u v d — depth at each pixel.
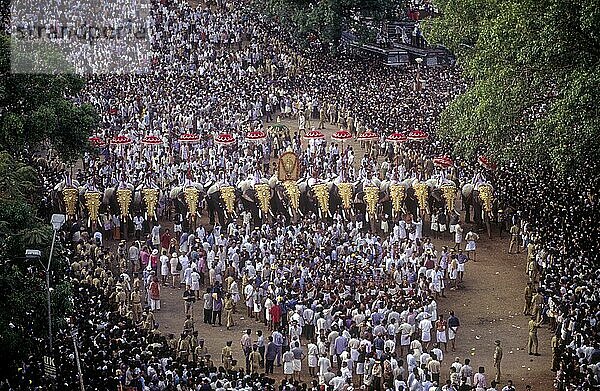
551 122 95.50
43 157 128.25
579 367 77.56
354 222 107.56
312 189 109.19
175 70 158.12
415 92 147.88
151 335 80.12
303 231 103.31
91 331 77.62
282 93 147.12
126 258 101.06
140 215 107.88
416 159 123.06
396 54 165.12
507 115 104.19
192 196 108.19
